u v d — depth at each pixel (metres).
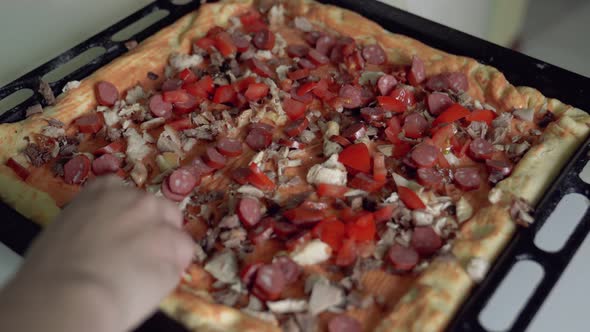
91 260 0.34
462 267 0.49
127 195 0.38
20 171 0.57
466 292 0.48
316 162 0.57
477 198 0.54
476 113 0.59
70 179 0.56
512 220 0.51
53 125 0.59
